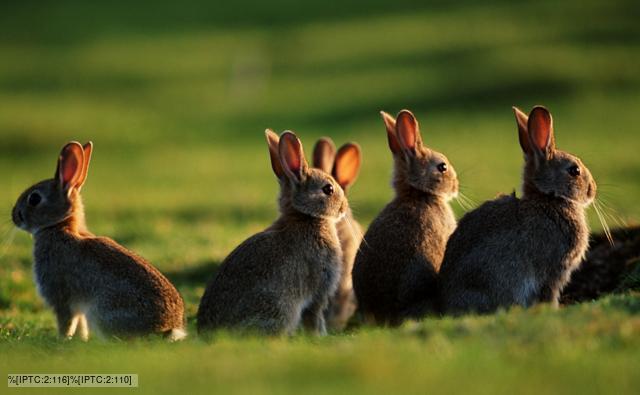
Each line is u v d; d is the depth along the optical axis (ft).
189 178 143.33
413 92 197.16
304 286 49.39
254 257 47.91
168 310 48.16
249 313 46.85
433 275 51.90
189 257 72.64
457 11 268.00
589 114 171.73
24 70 247.70
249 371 34.76
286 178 51.47
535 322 38.75
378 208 106.11
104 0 331.16
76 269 49.39
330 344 40.86
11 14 317.83
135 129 192.65
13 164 167.43
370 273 52.37
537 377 32.60
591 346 35.68
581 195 50.16
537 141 50.39
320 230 50.31
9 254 75.72
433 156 55.42
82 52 266.77
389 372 33.47
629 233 62.64
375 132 173.99
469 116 179.52
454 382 32.27
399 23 262.67
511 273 48.16
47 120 193.06
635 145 148.05
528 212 49.26
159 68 246.27
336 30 265.95
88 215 103.86
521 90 188.24
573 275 59.47
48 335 50.29
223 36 275.80
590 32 221.05
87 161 52.54
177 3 320.50
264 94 213.66
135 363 37.93
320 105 200.13
